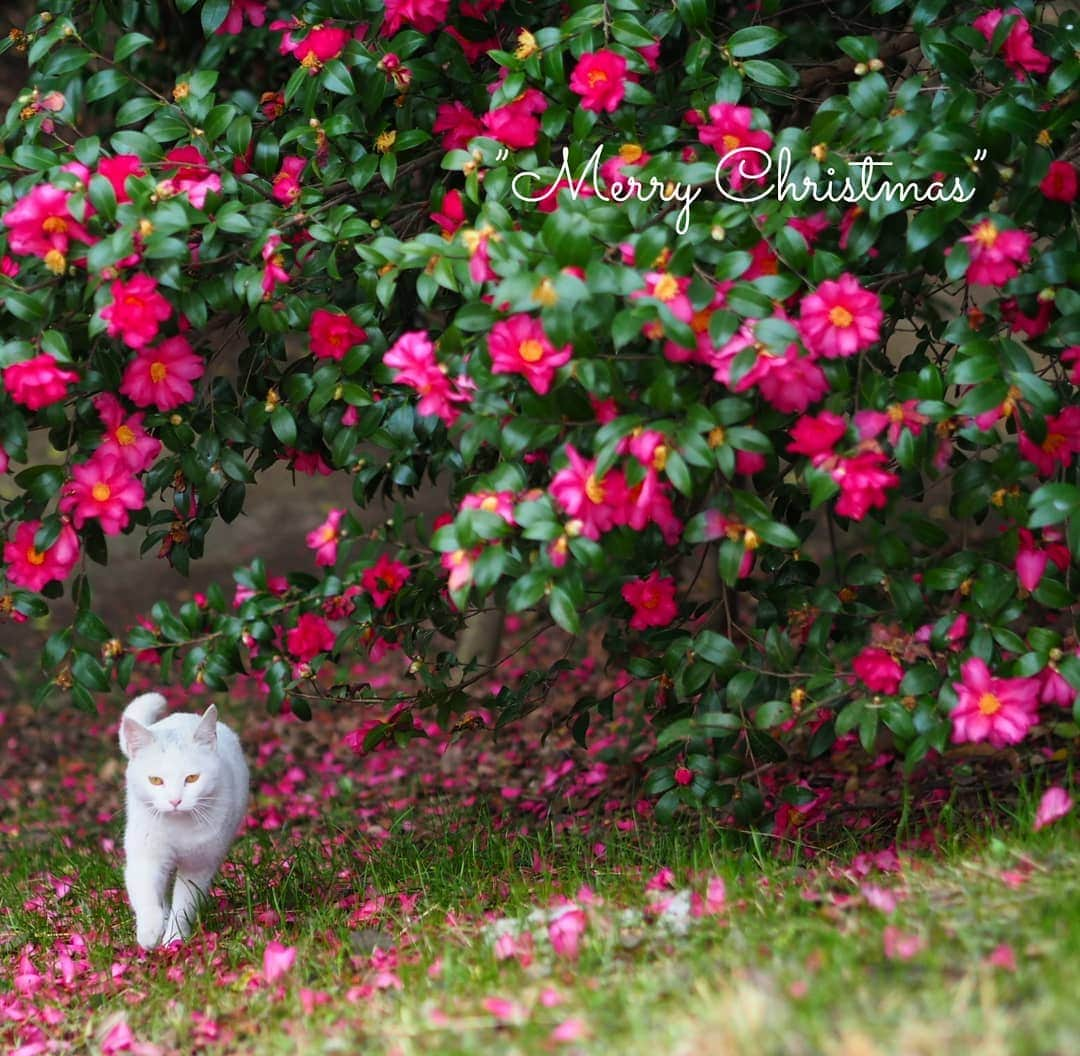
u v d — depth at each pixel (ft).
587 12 21.65
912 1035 14.05
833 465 19.40
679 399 19.12
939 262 21.17
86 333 22.35
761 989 16.24
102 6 26.68
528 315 18.85
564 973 19.24
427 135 23.99
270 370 25.43
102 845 36.63
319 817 37.96
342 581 25.35
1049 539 21.25
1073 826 20.74
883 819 28.22
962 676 21.40
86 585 24.59
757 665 24.31
